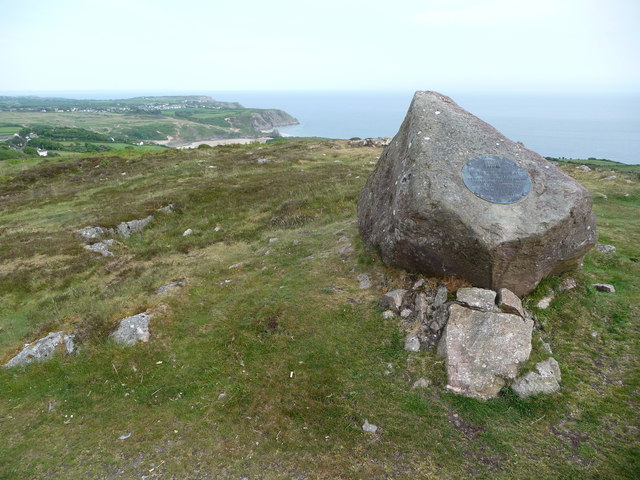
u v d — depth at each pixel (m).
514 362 7.71
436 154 9.54
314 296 10.62
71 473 6.97
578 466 6.13
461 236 8.55
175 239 19.58
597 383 7.54
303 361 8.70
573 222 8.68
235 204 23.14
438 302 9.06
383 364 8.36
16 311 14.20
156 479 6.66
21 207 27.55
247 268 13.59
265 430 7.36
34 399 8.92
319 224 17.45
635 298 9.78
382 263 11.16
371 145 39.44
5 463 7.30
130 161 40.50
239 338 9.66
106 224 20.67
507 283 8.91
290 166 32.25
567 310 9.21
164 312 10.95
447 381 7.72
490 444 6.63
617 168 38.41
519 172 9.12
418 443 6.75
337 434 7.09
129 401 8.50
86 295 14.38
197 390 8.51
